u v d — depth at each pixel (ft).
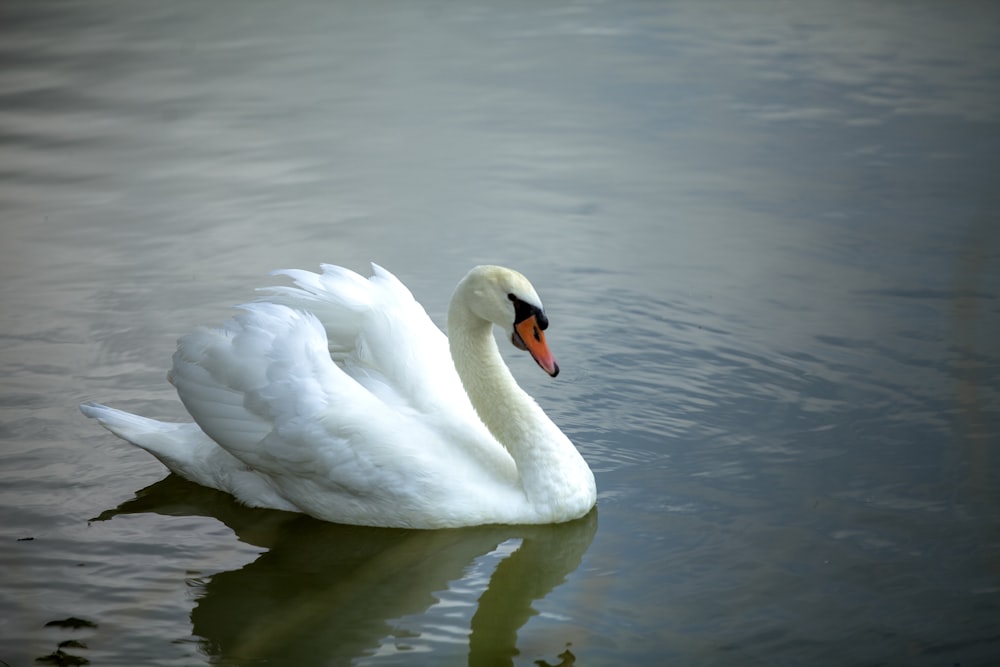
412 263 59.00
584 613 35.01
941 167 67.05
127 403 47.47
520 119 77.20
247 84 84.17
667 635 33.76
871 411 45.32
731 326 52.49
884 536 37.83
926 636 33.14
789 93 79.15
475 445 41.11
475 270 40.32
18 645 33.88
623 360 50.34
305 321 40.98
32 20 98.84
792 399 46.62
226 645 34.01
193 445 42.73
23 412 46.93
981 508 39.01
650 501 40.73
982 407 44.96
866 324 51.80
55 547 38.93
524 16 97.35
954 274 55.42
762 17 95.14
